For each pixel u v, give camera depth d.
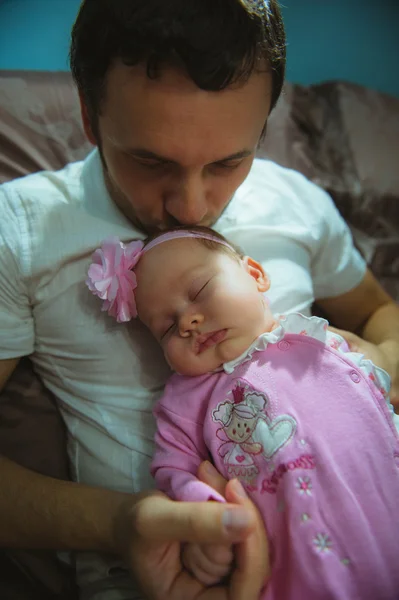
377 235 1.40
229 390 0.79
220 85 0.65
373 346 1.04
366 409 0.78
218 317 0.79
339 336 0.90
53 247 0.90
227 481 0.75
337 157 1.44
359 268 1.18
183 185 0.75
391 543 0.72
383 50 1.71
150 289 0.83
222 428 0.77
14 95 1.17
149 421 0.90
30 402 0.98
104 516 0.80
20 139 1.14
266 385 0.77
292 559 0.70
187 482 0.73
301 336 0.82
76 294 0.90
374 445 0.75
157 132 0.68
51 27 1.44
